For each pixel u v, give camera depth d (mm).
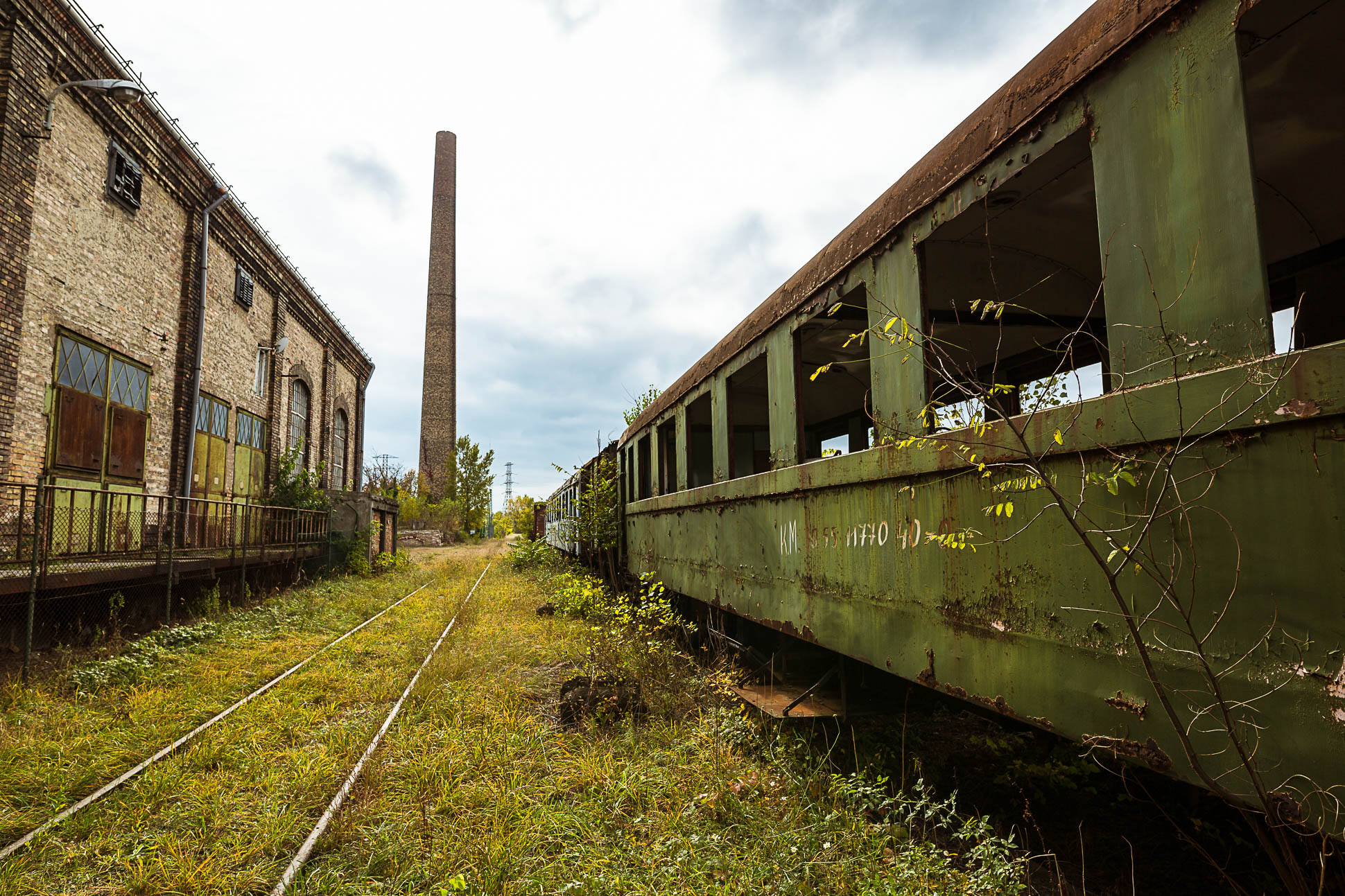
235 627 9891
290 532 15656
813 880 3340
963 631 3180
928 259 4281
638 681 6312
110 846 3822
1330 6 2396
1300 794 1879
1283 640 1915
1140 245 2375
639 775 4457
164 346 12250
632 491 11305
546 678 7379
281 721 5789
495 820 3918
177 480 12516
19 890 3416
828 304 4434
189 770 4805
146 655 7789
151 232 11812
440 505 49344
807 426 9180
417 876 3473
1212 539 2105
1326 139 3496
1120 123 2447
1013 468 2842
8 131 8594
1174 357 2236
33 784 4543
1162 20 2283
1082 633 2543
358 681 7270
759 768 4512
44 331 9328
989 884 3117
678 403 8039
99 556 8711
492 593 14523
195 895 3338
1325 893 2270
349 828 3932
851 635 4168
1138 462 2332
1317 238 4312
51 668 7109
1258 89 3070
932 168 3420
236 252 15055
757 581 5613
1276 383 1900
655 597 8062
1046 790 4414
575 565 16422
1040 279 4523
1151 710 2287
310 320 20000
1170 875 3459
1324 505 1812
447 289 51031
